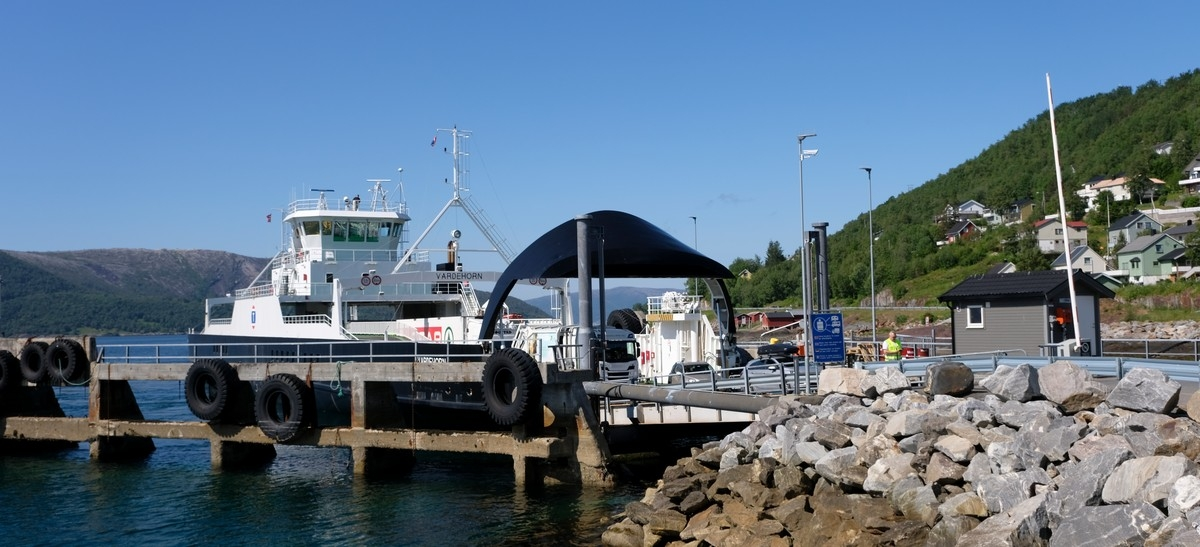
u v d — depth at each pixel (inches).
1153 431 511.8
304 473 1106.1
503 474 1040.2
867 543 547.8
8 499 1016.9
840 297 4313.5
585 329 994.1
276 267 1739.7
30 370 1385.3
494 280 1443.2
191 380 1163.9
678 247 1205.7
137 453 1282.0
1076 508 477.4
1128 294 3228.3
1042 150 7549.2
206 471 1145.4
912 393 690.8
